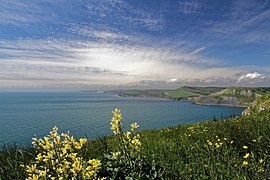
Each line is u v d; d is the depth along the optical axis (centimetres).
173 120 10956
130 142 498
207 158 487
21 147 686
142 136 996
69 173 369
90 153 562
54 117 11594
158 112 16112
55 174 372
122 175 462
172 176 452
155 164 484
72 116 12162
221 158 484
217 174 417
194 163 479
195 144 612
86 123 8431
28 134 5759
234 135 650
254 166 400
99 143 674
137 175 436
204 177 420
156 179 448
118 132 500
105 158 523
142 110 18112
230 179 396
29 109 18300
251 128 688
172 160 525
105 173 472
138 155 497
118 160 484
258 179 368
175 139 770
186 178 431
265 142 522
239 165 432
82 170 355
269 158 445
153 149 609
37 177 353
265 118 859
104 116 12056
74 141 440
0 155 641
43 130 6688
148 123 9625
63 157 392
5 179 466
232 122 881
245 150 535
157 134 1013
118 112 502
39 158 397
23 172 471
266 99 1769
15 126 7825
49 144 409
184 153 575
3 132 6262
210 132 788
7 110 17100
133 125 504
